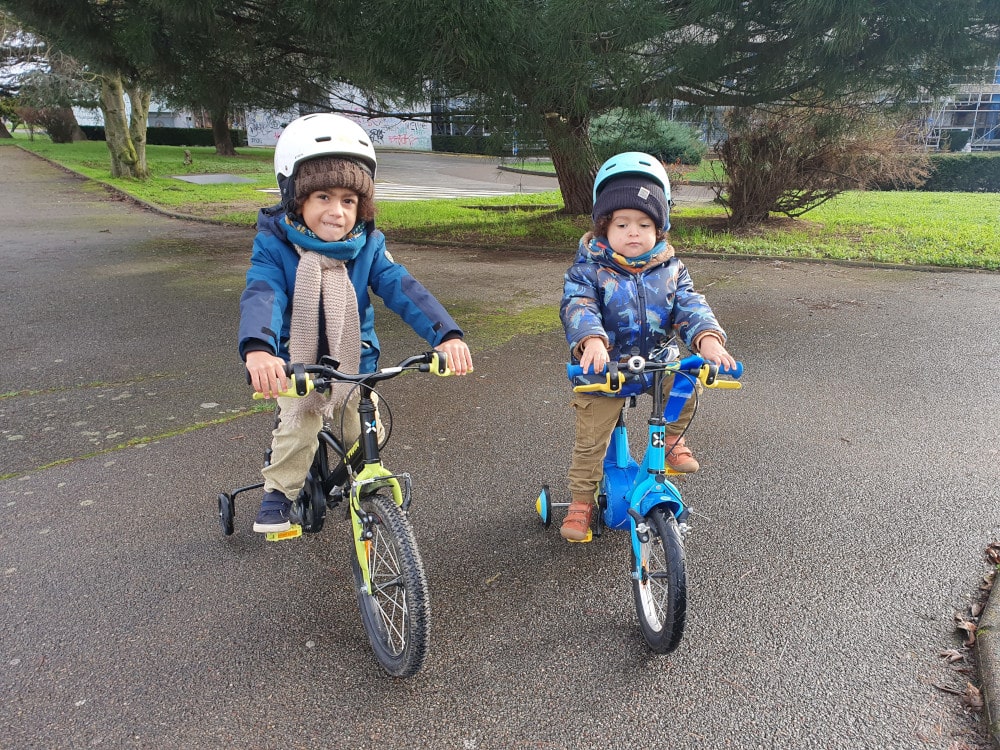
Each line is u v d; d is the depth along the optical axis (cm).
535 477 390
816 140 1100
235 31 925
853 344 610
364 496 252
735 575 301
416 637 227
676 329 294
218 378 549
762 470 393
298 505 299
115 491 378
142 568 311
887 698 233
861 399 491
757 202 1166
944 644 258
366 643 265
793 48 795
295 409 270
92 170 2427
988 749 212
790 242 1068
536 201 1820
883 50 775
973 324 657
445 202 1800
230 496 328
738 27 754
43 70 2769
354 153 250
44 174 2377
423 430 452
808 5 673
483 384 534
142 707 234
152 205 1648
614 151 906
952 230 1141
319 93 1095
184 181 2239
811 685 239
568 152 906
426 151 4250
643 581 264
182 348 625
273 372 223
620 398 288
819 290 802
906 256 945
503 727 224
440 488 379
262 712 231
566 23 717
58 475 395
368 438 247
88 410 487
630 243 278
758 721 225
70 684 244
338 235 255
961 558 309
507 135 912
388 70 829
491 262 1023
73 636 268
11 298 802
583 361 254
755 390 512
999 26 762
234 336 659
